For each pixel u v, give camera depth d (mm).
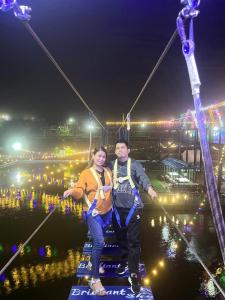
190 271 9836
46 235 12664
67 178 25031
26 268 10070
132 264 3793
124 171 3988
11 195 19344
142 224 13438
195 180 18281
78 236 12602
